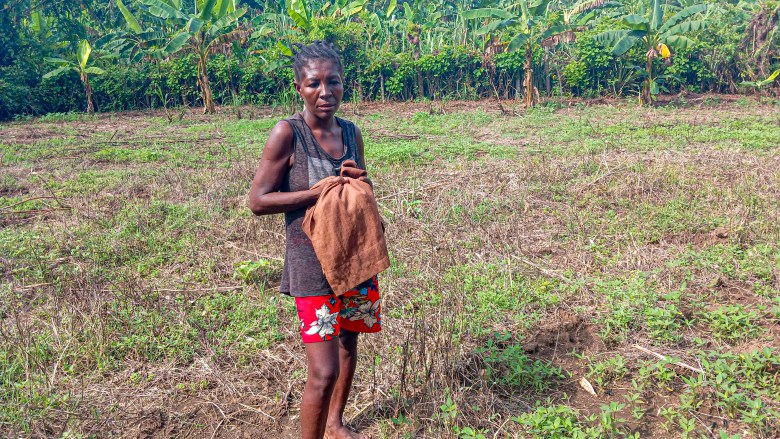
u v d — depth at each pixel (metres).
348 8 21.48
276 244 6.05
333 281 2.57
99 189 8.30
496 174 8.38
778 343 3.89
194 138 13.22
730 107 17.19
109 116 19.12
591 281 4.91
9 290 4.88
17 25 20.59
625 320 4.13
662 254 5.53
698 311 4.39
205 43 18.70
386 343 3.93
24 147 12.37
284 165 2.69
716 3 20.27
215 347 4.02
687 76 20.36
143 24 22.08
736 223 6.01
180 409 3.46
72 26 21.05
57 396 3.46
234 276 5.20
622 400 3.43
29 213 7.21
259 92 20.94
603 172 8.24
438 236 6.01
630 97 19.03
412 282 4.91
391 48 22.27
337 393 3.04
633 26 16.95
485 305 4.42
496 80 20.66
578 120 14.66
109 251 5.75
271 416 3.38
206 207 7.17
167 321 4.38
